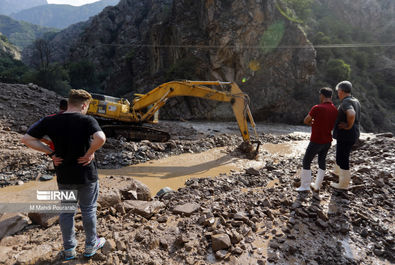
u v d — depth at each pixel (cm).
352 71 4531
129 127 1096
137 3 8494
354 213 354
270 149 1140
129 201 371
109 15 8475
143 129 1105
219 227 305
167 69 3834
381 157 604
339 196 412
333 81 3575
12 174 593
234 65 3178
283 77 3148
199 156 913
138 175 662
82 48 8044
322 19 5766
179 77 3338
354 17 6300
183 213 347
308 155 414
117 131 1098
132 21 7969
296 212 355
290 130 2236
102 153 809
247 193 434
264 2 3156
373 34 6122
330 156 757
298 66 3189
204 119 3020
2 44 11588
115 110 1134
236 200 399
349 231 318
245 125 986
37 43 7106
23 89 1426
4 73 5697
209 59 3250
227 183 530
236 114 994
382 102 4416
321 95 414
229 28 3048
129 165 761
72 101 219
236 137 1291
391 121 3894
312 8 6209
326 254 273
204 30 3353
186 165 785
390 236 307
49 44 12362
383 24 6216
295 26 3250
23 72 6731
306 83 3247
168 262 246
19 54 12738
